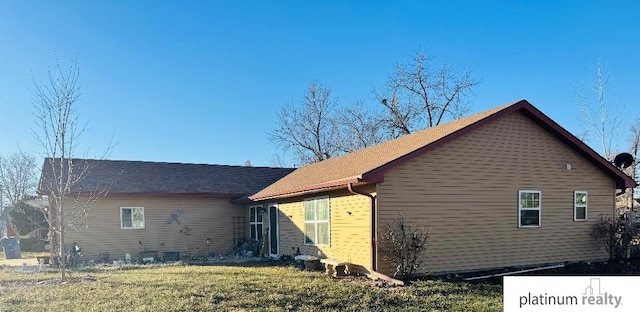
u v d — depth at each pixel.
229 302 7.60
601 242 12.89
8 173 39.03
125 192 16.44
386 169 9.94
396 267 10.11
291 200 14.73
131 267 13.35
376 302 7.62
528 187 11.97
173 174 19.36
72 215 15.45
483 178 11.36
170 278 10.27
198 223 18.00
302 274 10.84
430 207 10.63
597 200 13.04
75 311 7.11
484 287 8.96
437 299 7.89
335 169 13.64
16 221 24.73
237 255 16.94
